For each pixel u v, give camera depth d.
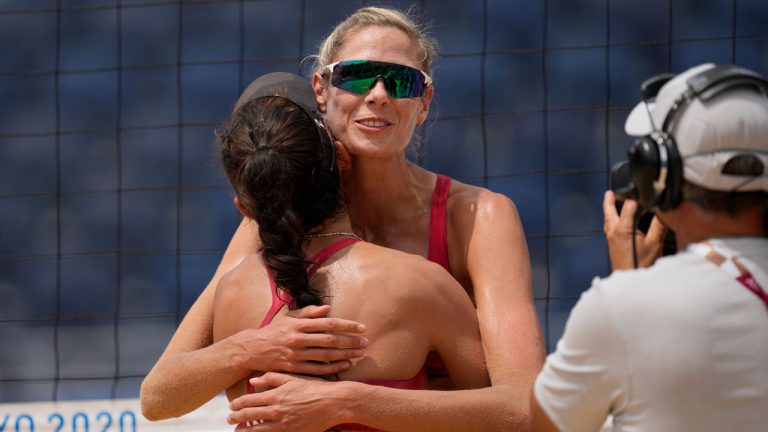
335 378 8.52
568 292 28.88
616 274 7.14
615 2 34.00
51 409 16.06
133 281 31.12
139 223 32.56
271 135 8.55
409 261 8.79
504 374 8.78
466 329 8.92
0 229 32.78
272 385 8.44
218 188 31.41
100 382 26.11
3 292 31.12
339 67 9.63
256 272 8.95
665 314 6.77
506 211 10.06
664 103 7.24
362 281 8.59
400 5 34.19
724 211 7.03
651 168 7.12
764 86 7.12
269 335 8.48
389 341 8.51
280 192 8.42
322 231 8.91
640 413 6.84
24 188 33.72
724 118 6.92
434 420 8.27
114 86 35.03
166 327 29.19
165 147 33.81
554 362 7.25
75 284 31.11
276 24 35.12
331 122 9.84
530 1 34.16
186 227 32.12
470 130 32.66
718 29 33.38
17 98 34.94
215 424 15.20
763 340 6.71
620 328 6.85
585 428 7.20
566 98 32.84
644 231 8.84
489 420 8.45
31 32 35.75
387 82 9.54
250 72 34.75
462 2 34.34
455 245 10.03
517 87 33.28
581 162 32.12
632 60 33.53
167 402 9.02
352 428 8.48
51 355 27.72
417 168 10.59
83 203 33.38
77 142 34.22
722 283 6.83
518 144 32.44
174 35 35.41
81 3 35.94
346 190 10.18
